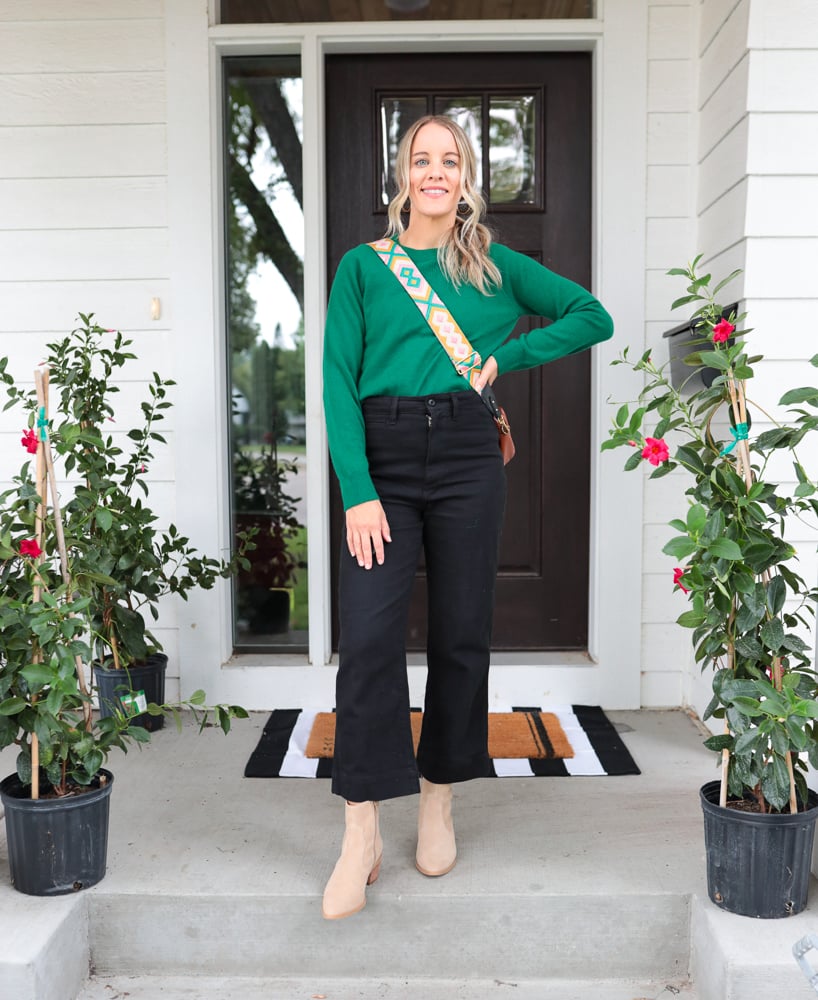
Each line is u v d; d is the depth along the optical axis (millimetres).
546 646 3219
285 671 3064
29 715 1857
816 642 2041
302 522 3238
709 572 1766
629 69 2906
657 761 2617
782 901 1796
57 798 1883
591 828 2201
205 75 2924
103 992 1891
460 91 3068
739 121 2490
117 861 2045
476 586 1888
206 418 3021
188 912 1915
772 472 2471
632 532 3006
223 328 3084
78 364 2688
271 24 2932
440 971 1930
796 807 1827
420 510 1872
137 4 2920
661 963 1925
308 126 2953
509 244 3105
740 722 1767
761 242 2436
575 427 3150
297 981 1926
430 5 2961
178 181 2957
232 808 2316
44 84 2951
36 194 2988
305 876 1977
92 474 2600
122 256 2998
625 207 2941
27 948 1717
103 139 2969
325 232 3039
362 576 1828
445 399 1829
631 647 3041
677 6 2902
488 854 2072
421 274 1847
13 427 3027
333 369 1839
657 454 1765
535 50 3031
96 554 2498
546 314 1937
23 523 1997
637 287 2955
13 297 3020
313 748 2691
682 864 2023
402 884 1937
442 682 1930
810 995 1676
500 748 2688
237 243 3143
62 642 1819
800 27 2395
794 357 2455
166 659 2936
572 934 1915
